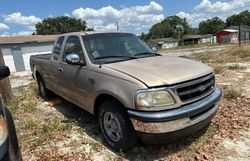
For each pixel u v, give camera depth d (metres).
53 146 4.06
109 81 3.59
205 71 3.66
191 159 3.43
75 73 4.47
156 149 3.71
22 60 24.50
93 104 4.04
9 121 2.70
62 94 5.44
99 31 4.93
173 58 4.36
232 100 5.81
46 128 4.70
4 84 6.75
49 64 5.80
